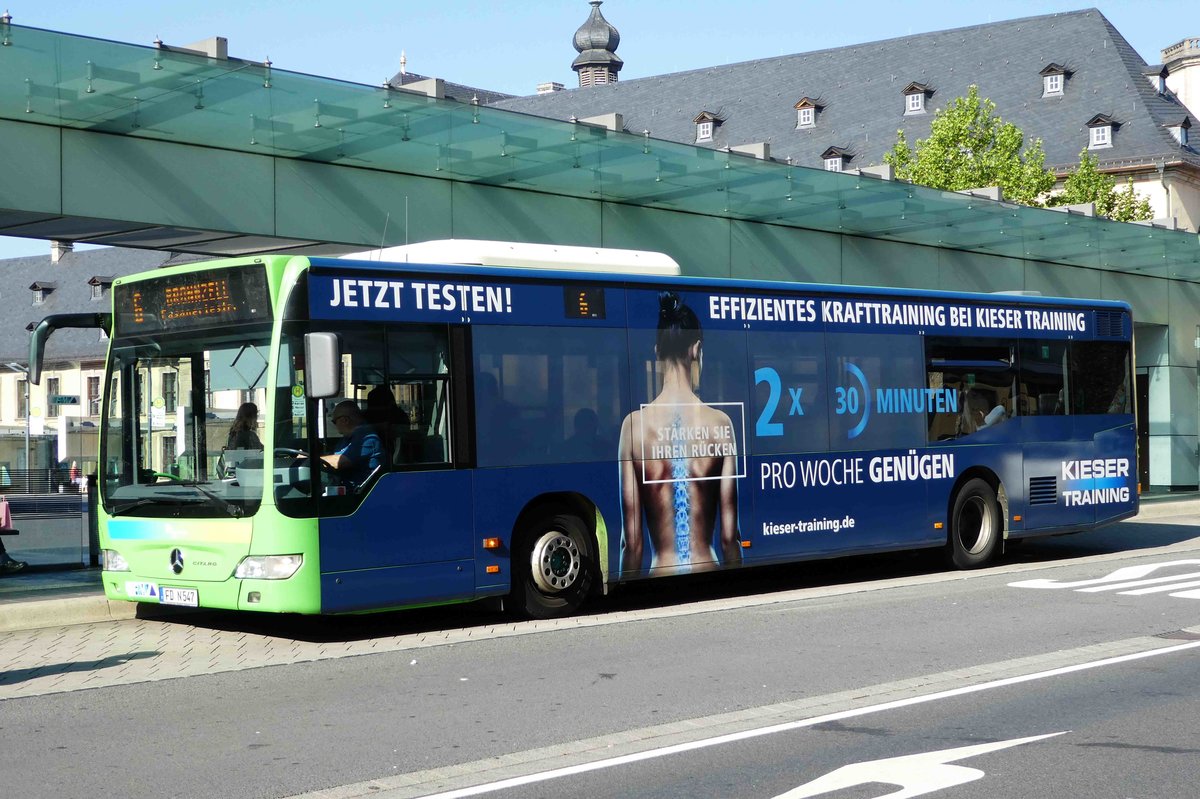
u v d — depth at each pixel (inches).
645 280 550.0
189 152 619.8
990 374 691.4
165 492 473.7
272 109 642.2
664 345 553.0
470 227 733.3
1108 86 3159.5
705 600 582.2
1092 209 1164.5
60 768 286.7
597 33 5049.2
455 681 385.4
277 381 448.8
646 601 582.2
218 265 466.3
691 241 848.3
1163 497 1141.7
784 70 3567.9
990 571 676.1
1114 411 754.2
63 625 510.0
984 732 311.1
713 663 408.8
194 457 469.4
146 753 299.6
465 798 256.7
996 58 3316.9
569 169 768.9
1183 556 753.0
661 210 831.7
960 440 673.6
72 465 748.0
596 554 531.2
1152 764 279.9
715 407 568.4
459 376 490.6
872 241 959.6
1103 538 887.7
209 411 466.3
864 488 625.3
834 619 505.4
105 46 587.5
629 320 542.6
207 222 625.3
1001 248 1040.8
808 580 666.2
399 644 461.7
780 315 596.7
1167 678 378.9
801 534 597.0
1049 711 334.3
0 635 486.6
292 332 450.9
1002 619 499.5
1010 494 696.4
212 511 460.4
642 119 3688.5
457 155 718.5
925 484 653.9
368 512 462.9
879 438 633.6
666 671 396.2
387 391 471.2
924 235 986.7
